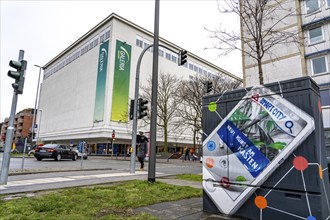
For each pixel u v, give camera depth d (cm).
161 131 4878
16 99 804
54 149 2241
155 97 876
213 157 522
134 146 1216
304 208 389
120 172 1283
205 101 565
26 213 453
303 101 416
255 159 457
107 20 4806
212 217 474
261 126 460
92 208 511
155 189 725
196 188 784
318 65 2125
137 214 477
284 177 417
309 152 396
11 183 819
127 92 4628
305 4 2255
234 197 475
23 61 812
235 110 504
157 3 958
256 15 851
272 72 2327
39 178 985
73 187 754
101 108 4406
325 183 414
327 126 1972
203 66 6375
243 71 2509
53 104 6488
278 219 414
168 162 2783
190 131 5662
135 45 4978
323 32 2133
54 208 497
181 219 457
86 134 4606
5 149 780
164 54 5425
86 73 5169
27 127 9812
